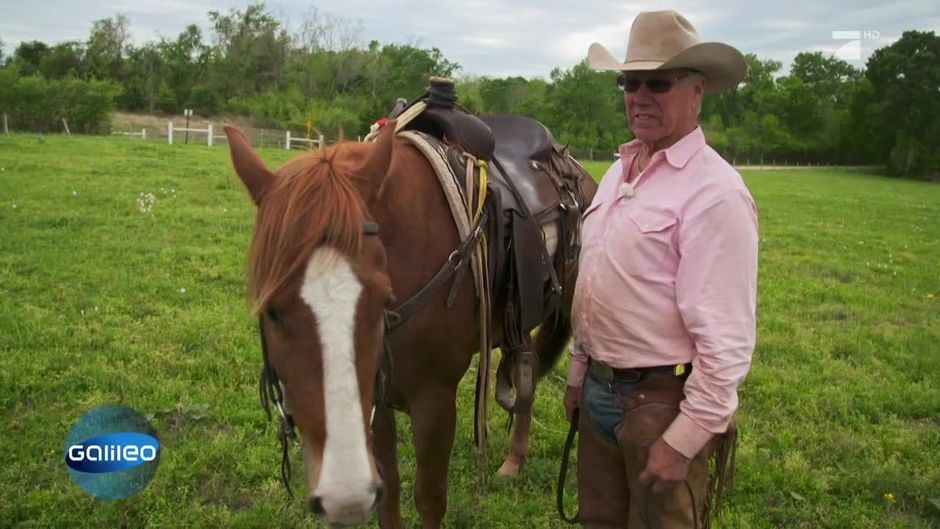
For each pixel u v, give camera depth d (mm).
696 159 1950
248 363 4566
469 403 4414
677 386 2018
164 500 3135
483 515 3279
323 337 1648
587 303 2135
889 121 50625
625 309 2012
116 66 49469
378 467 2199
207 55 51156
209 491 3299
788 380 4910
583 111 44750
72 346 4629
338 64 46812
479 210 2473
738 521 3273
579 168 3691
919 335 6117
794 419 4363
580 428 2348
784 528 3289
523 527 3223
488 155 2766
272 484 3342
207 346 4805
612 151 41312
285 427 1977
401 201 2262
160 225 8289
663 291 1959
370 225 1803
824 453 3910
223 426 3854
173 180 11820
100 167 12773
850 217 15641
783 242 10953
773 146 58000
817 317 6656
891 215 16812
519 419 3648
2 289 5609
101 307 5348
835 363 5312
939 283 8398
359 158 2158
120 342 4719
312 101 41938
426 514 2617
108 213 8609
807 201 19328
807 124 60750
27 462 3348
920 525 3301
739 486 3551
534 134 3336
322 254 1693
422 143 2482
